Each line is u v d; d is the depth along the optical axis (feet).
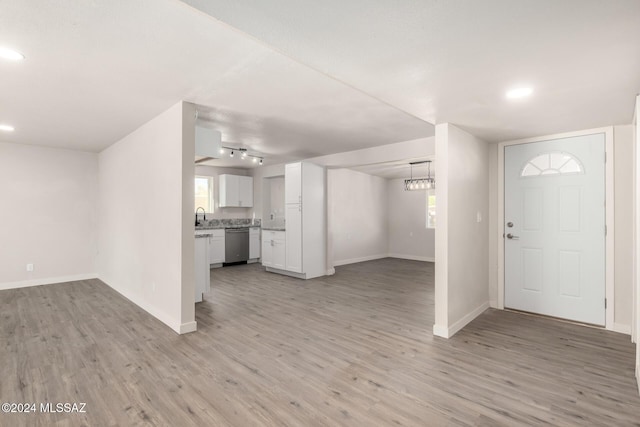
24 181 16.93
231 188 24.84
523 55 5.97
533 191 12.69
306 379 7.73
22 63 7.62
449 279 10.57
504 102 8.57
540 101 8.49
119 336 10.32
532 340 10.17
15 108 10.95
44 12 5.64
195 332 10.73
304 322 11.76
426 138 15.46
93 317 12.12
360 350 9.38
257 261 26.03
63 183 18.03
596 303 11.39
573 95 8.05
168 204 11.23
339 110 11.23
